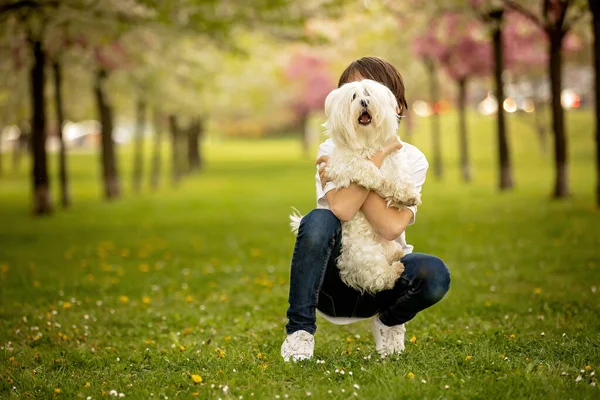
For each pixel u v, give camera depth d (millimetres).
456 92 31656
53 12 12266
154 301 6723
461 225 12359
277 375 3582
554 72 15680
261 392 3303
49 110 23312
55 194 23906
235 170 36250
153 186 26016
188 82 21609
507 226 11797
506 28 20078
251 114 43656
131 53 16578
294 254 3676
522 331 4785
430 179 25391
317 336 4988
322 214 3588
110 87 19891
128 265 9141
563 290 6398
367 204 3547
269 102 43094
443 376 3449
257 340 4848
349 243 3590
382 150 3506
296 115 49062
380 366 3592
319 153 3875
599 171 13516
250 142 72625
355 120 3383
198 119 34875
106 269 8727
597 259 8109
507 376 3412
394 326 3922
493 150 37000
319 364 3684
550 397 3113
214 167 38906
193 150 35812
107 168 21172
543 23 15445
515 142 37719
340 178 3496
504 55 22250
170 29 12828
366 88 3361
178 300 6742
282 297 6660
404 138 35125
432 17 17734
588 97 42375
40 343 4945
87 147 65688
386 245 3650
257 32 13961
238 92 32688
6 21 13180
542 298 6023
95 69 17781
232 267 8781
